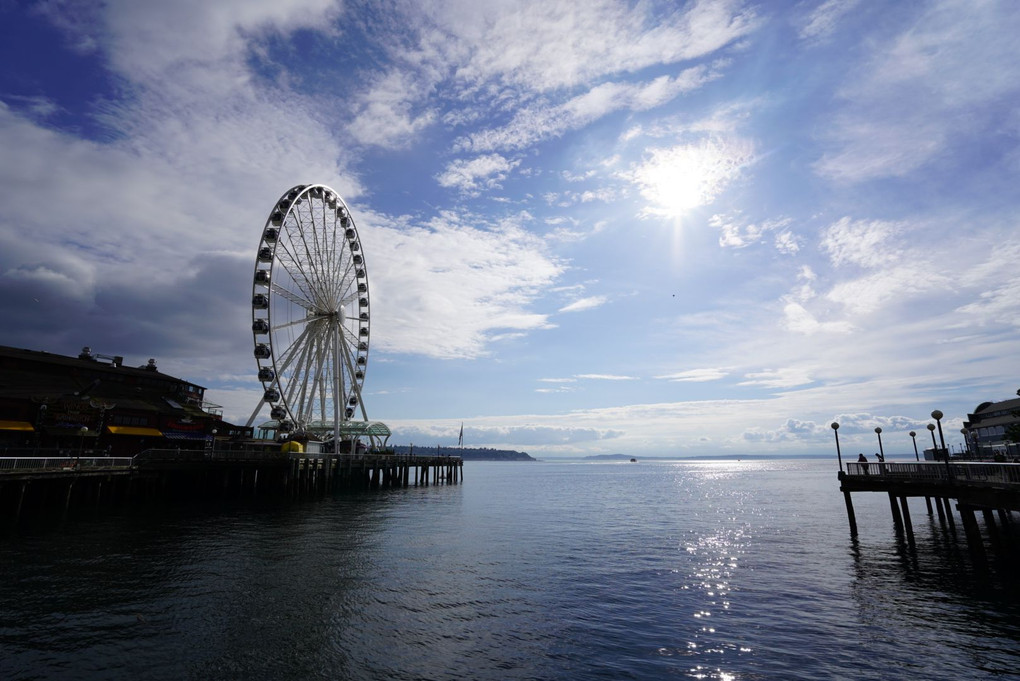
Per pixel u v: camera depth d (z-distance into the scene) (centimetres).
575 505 5800
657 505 5822
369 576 2192
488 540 3195
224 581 2048
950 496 2402
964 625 1647
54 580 1998
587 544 3133
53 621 1580
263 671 1290
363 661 1363
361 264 7069
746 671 1326
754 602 1912
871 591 2041
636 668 1343
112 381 5528
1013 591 2017
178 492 4609
